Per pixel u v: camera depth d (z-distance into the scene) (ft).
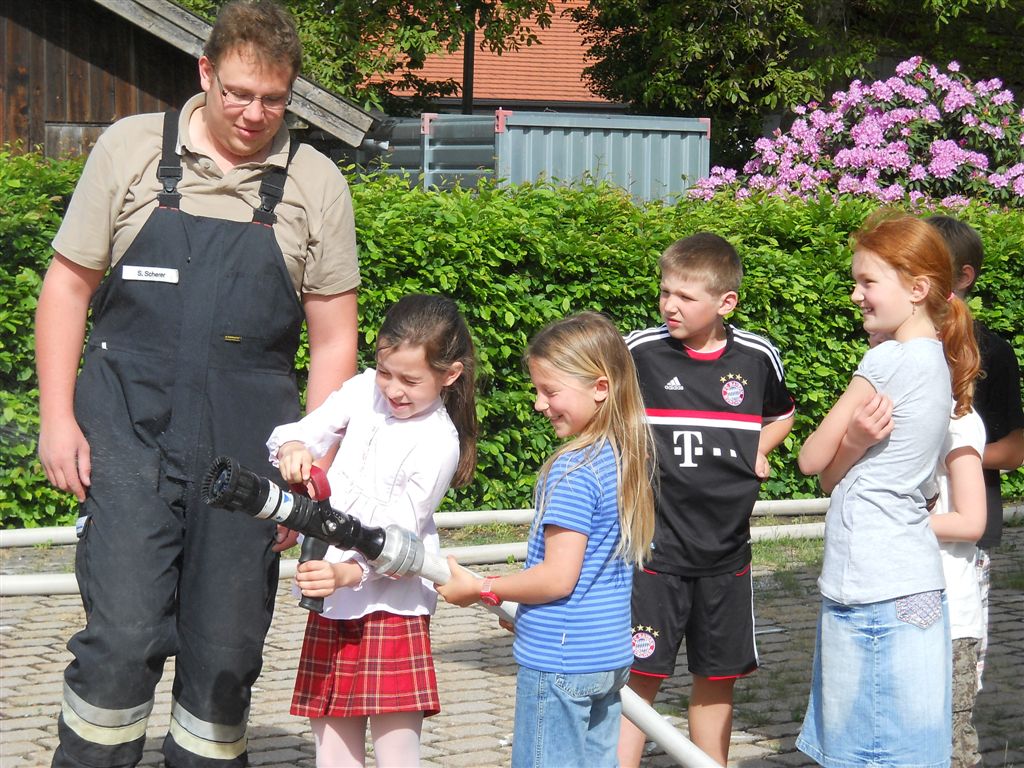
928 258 11.23
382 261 26.48
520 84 89.20
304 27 57.36
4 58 38.73
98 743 10.54
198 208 10.78
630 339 14.21
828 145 47.09
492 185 29.53
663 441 13.57
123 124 10.84
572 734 10.38
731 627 13.65
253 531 10.86
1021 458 13.30
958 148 45.32
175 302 10.66
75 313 10.92
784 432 14.40
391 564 10.26
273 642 19.94
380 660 10.89
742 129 67.97
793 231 31.12
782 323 30.83
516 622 10.69
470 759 15.20
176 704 11.14
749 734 16.48
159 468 10.67
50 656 19.11
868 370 11.15
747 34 61.87
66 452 10.68
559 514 10.26
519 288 27.58
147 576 10.50
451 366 10.86
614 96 72.23
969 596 12.26
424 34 59.21
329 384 11.51
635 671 13.58
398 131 45.42
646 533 10.67
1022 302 33.45
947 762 11.05
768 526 29.60
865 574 11.01
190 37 38.60
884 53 69.67
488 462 28.30
